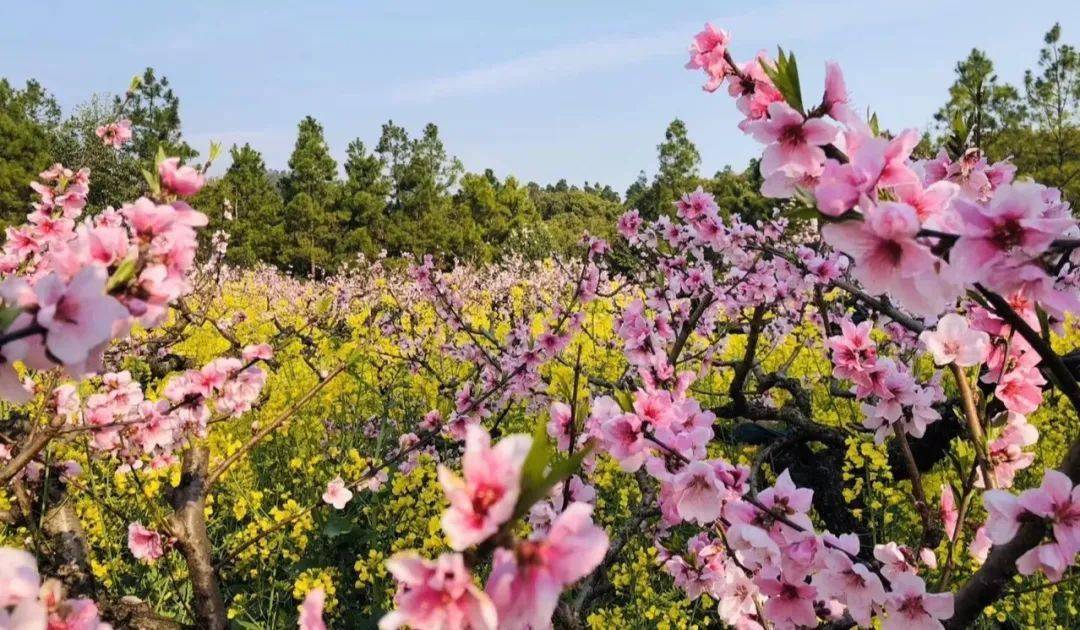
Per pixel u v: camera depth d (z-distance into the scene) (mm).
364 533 4539
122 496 4621
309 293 16844
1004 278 1205
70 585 2414
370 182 42250
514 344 5184
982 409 2131
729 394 4816
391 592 3844
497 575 834
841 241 1251
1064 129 23438
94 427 2270
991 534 1474
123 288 1287
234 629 3951
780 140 1432
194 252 1407
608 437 1947
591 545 840
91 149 28516
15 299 1118
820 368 6594
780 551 1921
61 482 2646
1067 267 1767
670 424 1980
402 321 8359
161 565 4074
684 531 4629
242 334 9102
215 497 5051
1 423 2643
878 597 1824
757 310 4543
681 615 3943
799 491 1973
